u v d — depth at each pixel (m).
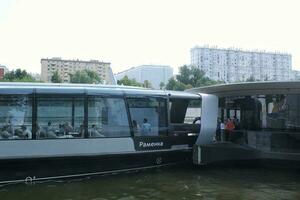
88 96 13.75
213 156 15.65
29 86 13.13
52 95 13.28
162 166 15.45
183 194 11.70
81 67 134.25
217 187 12.67
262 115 17.27
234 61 127.62
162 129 15.09
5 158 12.55
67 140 13.29
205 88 18.70
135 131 14.47
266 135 16.38
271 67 130.25
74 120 13.50
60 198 11.15
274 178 14.16
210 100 16.50
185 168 15.70
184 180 13.62
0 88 12.77
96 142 13.70
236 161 16.02
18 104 12.89
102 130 13.88
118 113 14.21
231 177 14.24
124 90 14.44
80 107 13.61
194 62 127.69
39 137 12.98
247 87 17.03
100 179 13.55
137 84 95.81
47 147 13.03
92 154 13.64
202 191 12.10
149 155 14.80
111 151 13.94
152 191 12.04
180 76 111.75
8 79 101.81
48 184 12.77
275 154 15.91
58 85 13.58
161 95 15.20
